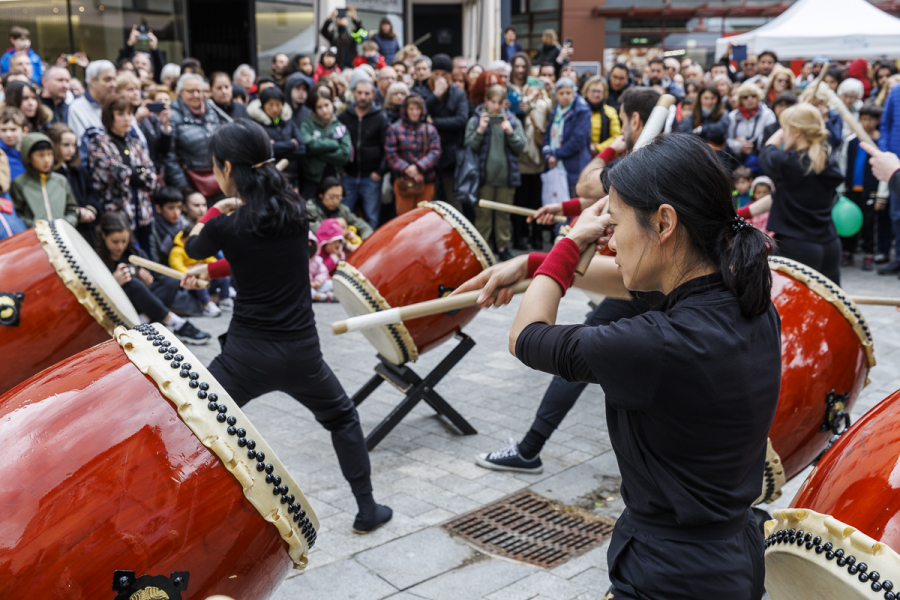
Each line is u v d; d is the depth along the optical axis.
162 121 6.34
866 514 1.49
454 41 15.42
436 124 7.84
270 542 1.69
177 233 6.24
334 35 9.56
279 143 6.87
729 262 1.42
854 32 10.55
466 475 3.67
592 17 19.48
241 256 2.73
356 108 7.56
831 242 4.21
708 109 8.02
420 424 4.27
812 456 2.71
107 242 4.75
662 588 1.46
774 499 2.74
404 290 3.68
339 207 7.30
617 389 1.42
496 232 8.18
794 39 10.66
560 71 10.95
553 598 2.71
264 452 1.66
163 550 1.55
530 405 4.54
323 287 6.88
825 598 1.49
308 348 2.86
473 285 1.92
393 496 3.46
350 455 3.06
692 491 1.44
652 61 9.77
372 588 2.77
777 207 4.23
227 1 10.64
